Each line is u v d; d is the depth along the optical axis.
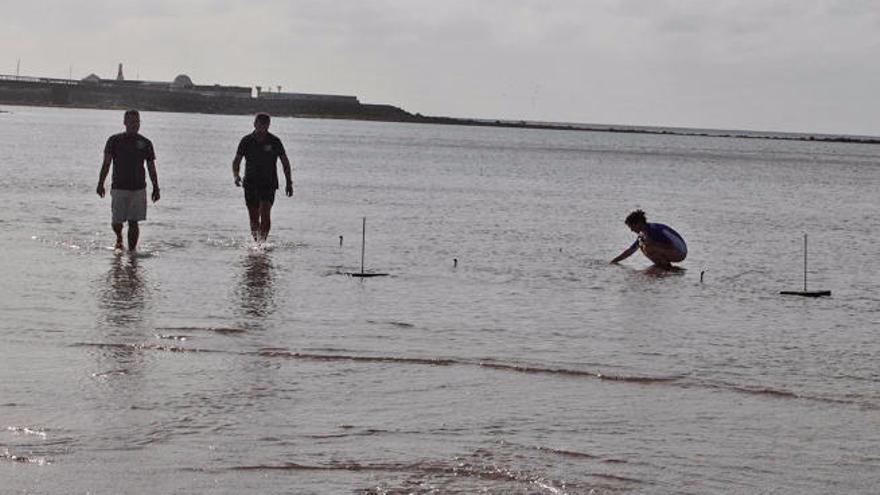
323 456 7.40
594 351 11.16
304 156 75.38
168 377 9.40
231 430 7.92
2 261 16.28
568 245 22.28
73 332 11.17
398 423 8.24
